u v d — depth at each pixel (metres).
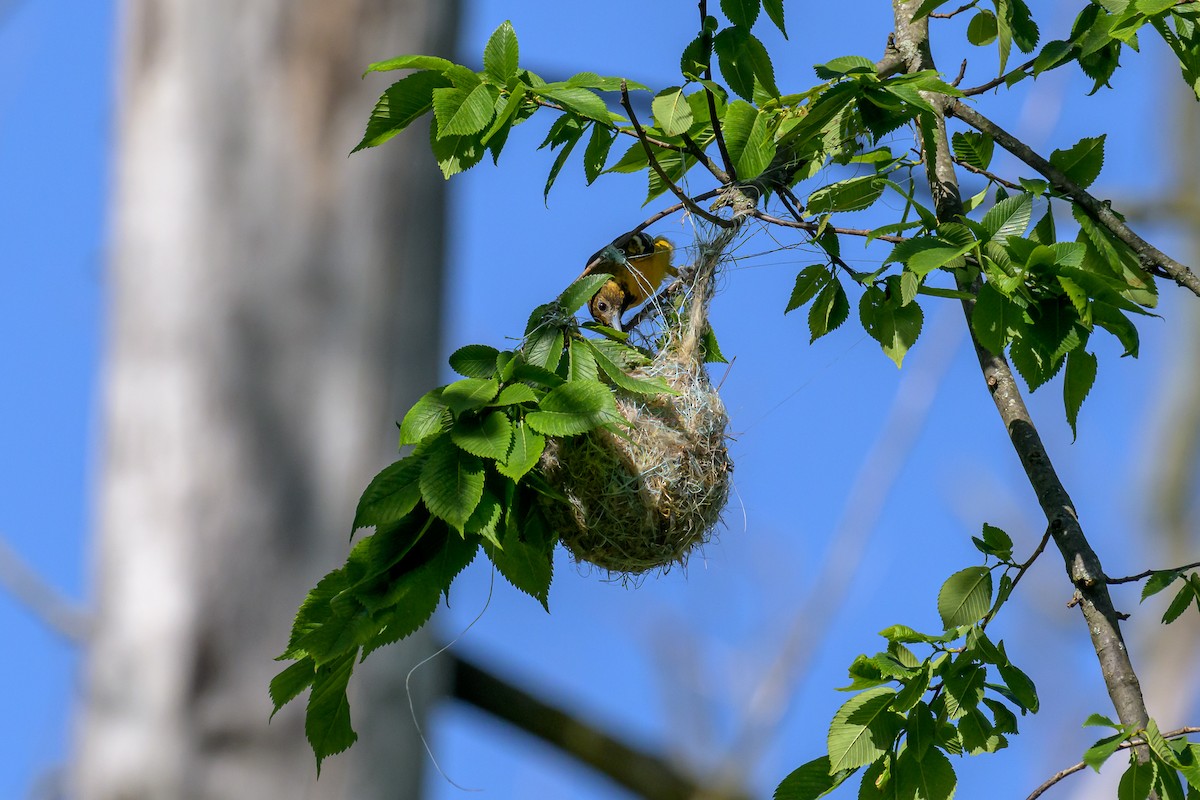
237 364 8.34
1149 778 6.78
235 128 8.57
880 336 9.39
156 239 8.45
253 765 8.16
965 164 9.70
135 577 8.21
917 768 7.52
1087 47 8.66
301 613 7.02
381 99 7.64
